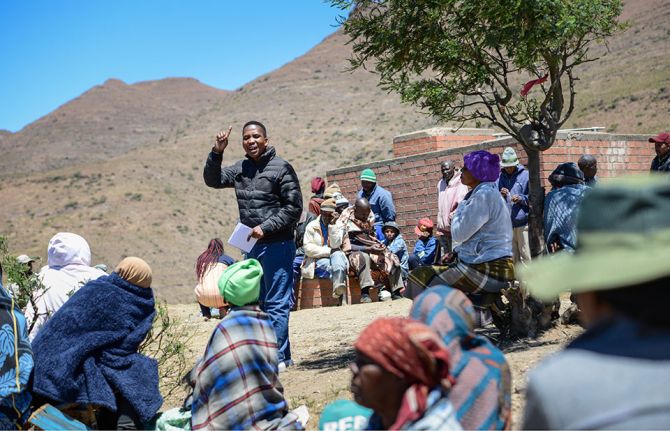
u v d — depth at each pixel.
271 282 7.30
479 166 6.52
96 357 5.14
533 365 5.88
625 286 1.84
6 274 6.27
